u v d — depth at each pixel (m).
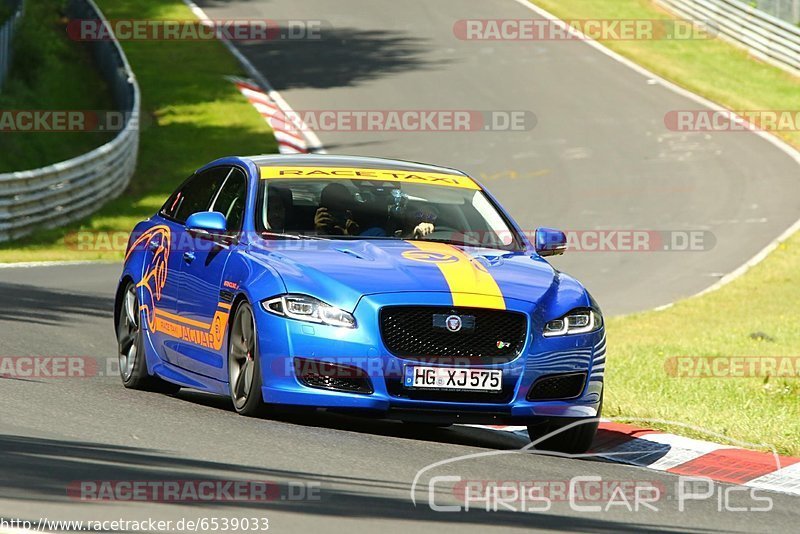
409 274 28.73
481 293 28.48
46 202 87.88
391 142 119.75
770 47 154.38
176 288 32.47
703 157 114.94
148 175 110.56
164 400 31.62
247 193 31.97
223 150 118.44
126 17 166.50
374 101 133.25
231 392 29.58
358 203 32.12
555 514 21.38
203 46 154.38
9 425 25.50
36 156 111.75
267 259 29.50
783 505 24.19
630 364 45.50
